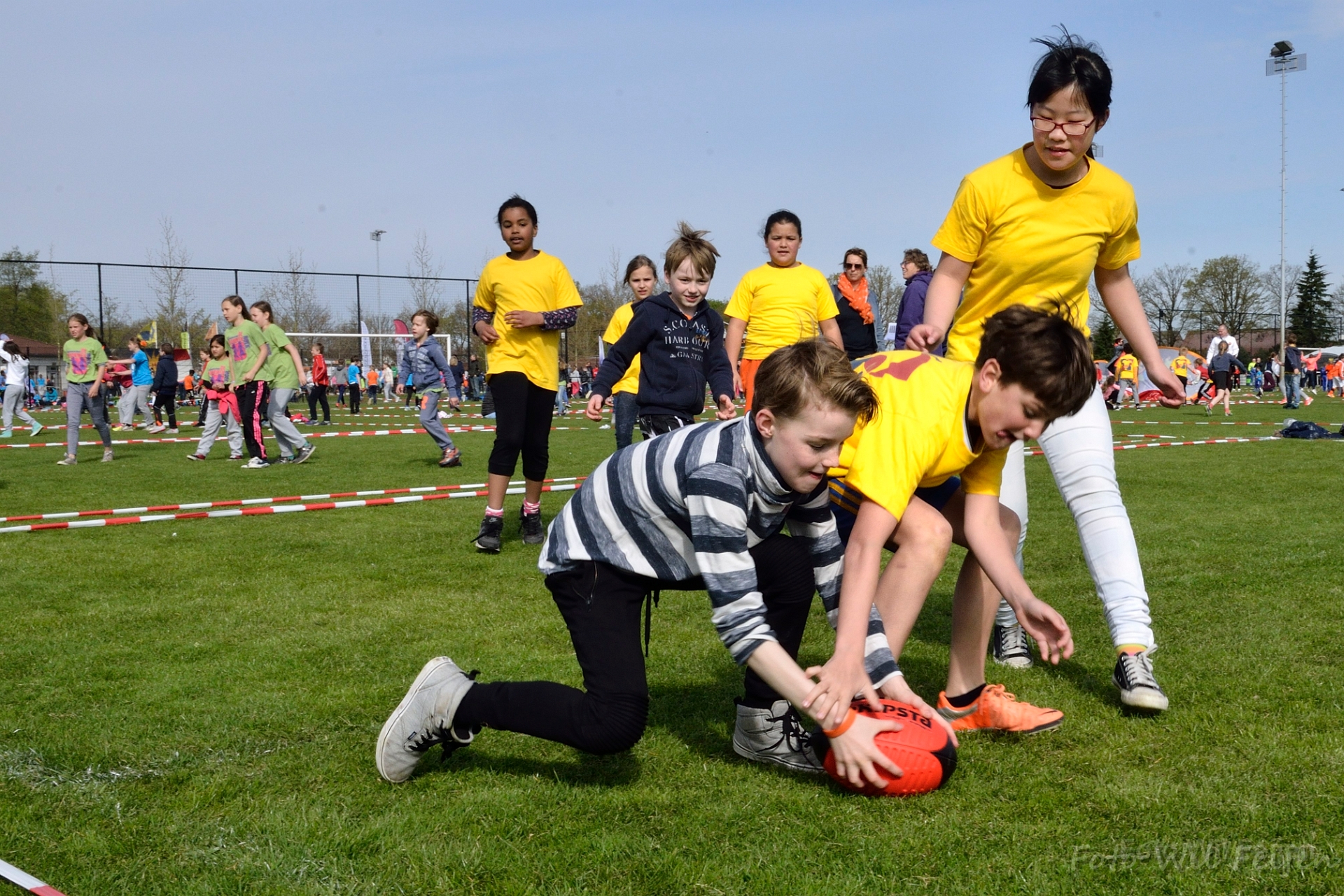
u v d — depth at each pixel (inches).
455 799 100.0
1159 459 417.1
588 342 1679.4
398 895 81.7
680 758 110.9
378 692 132.0
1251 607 166.4
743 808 96.9
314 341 1333.7
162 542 241.8
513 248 242.1
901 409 100.0
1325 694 124.3
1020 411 96.7
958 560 223.0
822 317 235.5
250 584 196.1
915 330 127.4
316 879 84.0
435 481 389.4
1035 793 99.2
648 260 308.8
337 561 220.5
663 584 100.3
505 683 101.7
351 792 101.9
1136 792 98.3
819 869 84.7
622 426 278.1
